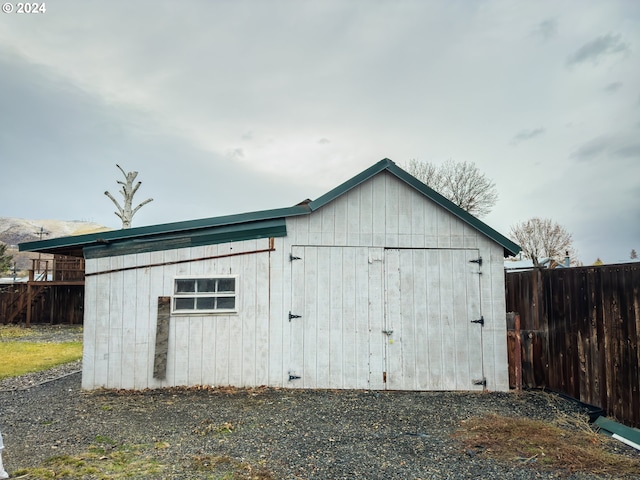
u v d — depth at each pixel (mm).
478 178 33156
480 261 7309
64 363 9672
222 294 7020
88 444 4434
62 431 4852
